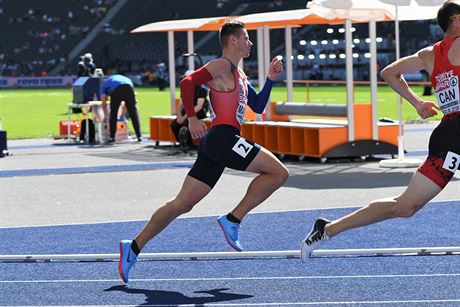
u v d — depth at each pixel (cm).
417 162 3350
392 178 3030
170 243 1959
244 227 2141
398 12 3588
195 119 1516
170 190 2912
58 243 2003
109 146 4712
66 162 3919
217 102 1531
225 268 1653
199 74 1519
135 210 2500
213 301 1403
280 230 2088
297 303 1371
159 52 15225
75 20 16075
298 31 13462
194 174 1532
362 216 1417
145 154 4203
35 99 10681
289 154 3775
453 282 1488
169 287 1514
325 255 1727
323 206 2447
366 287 1469
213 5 15750
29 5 16275
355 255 1734
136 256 1530
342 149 3603
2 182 3234
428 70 1425
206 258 1742
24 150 4622
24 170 3625
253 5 15550
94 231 2156
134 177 3284
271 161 1528
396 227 2062
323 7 3319
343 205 2455
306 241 1459
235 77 1545
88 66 5959
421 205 1398
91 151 4438
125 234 2102
